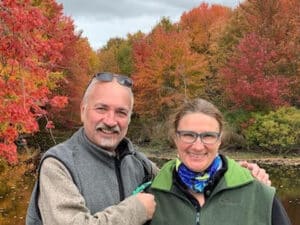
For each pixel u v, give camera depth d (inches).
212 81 1610.5
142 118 1562.5
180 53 1536.7
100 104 127.6
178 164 120.2
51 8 770.8
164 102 1513.3
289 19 1552.7
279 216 117.0
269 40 1481.3
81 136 129.4
